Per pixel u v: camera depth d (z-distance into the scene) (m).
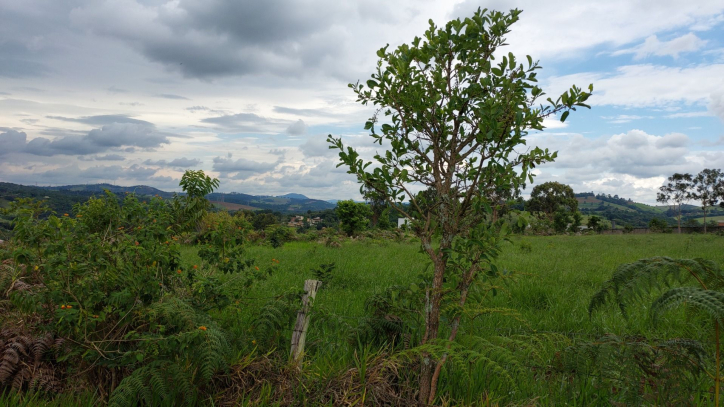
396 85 3.14
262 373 3.34
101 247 3.49
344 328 4.36
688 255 13.53
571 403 3.16
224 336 3.43
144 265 3.67
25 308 3.12
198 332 2.95
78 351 3.15
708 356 2.53
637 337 2.89
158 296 3.57
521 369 2.90
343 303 6.05
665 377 2.53
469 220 3.04
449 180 3.08
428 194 3.30
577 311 5.64
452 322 3.10
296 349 3.57
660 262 2.44
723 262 11.07
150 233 3.76
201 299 3.95
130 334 3.22
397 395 3.12
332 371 3.35
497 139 2.78
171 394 2.99
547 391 3.29
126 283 3.38
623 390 2.84
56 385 3.26
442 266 3.03
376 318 3.95
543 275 8.85
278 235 26.91
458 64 3.19
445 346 2.87
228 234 4.55
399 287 3.62
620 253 15.27
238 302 4.36
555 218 53.34
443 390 3.26
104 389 3.32
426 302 3.09
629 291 2.41
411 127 3.23
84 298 3.22
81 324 3.21
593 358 2.83
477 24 3.01
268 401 3.07
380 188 3.12
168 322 3.22
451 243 3.01
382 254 14.91
